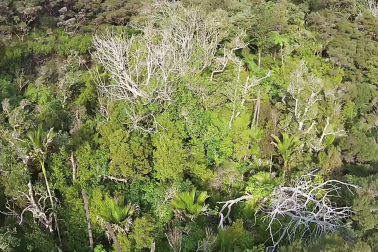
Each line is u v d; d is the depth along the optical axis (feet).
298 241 54.13
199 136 77.87
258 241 62.64
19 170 60.34
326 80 102.06
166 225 65.10
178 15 103.19
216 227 65.57
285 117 84.74
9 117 65.46
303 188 64.28
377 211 58.03
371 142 82.33
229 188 73.05
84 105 86.07
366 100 104.63
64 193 66.28
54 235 66.18
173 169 68.74
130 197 67.31
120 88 81.71
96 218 62.54
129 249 59.88
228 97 83.51
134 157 68.90
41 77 95.81
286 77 99.35
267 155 79.00
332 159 75.72
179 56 87.71
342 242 50.65
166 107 77.25
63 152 66.90
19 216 62.08
